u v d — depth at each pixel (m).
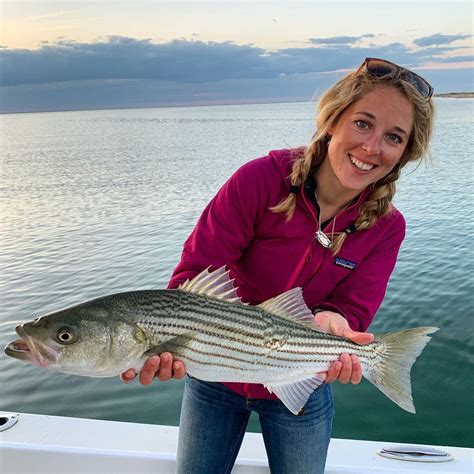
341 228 1.02
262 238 1.02
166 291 0.88
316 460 1.02
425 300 2.82
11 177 8.84
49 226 5.11
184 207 5.85
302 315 0.97
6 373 2.13
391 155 0.94
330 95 0.96
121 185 7.62
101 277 3.45
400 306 2.76
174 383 2.04
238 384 1.02
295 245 1.00
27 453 1.10
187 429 1.06
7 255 4.07
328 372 0.98
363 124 0.92
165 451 1.12
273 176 0.98
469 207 5.31
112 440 1.15
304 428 1.02
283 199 0.98
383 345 1.01
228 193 0.99
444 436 1.72
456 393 1.94
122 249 4.13
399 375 1.01
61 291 3.23
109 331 0.82
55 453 1.10
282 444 1.02
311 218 0.98
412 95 0.91
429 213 5.13
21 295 3.16
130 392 1.98
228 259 1.00
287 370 0.95
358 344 0.99
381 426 1.77
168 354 0.84
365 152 0.92
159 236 4.53
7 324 2.72
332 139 0.96
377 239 1.06
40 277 3.49
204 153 12.06
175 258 3.83
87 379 2.07
